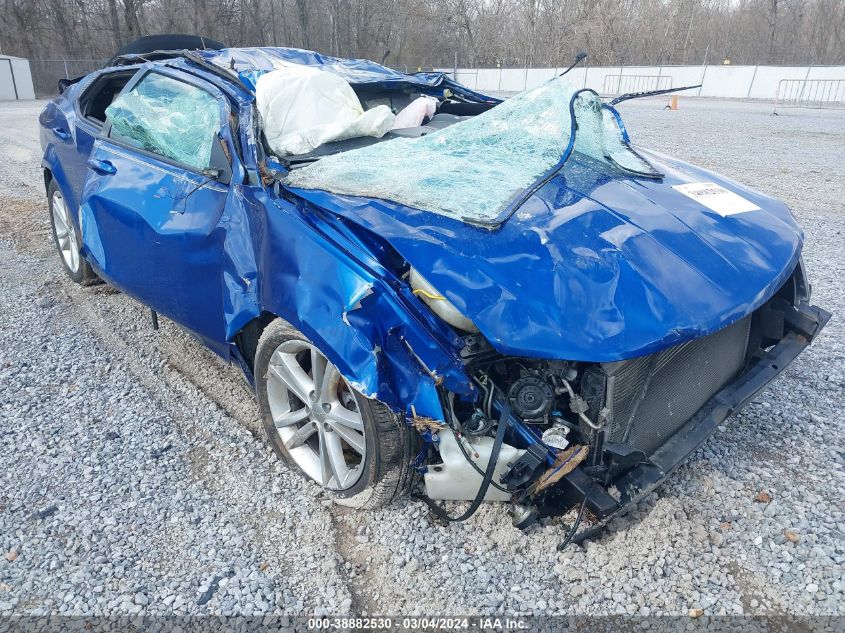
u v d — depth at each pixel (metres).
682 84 28.30
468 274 2.10
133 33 35.94
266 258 2.45
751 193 3.15
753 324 3.02
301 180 2.65
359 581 2.28
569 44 40.47
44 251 5.75
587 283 2.11
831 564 2.28
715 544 2.38
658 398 2.34
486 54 43.75
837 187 8.14
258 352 2.69
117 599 2.19
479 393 2.20
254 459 2.93
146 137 3.39
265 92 3.12
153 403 3.38
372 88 3.96
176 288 3.05
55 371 3.69
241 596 2.20
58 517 2.55
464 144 3.03
